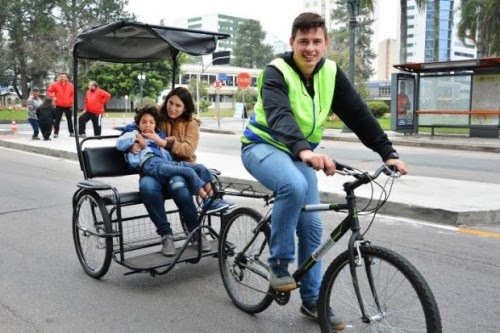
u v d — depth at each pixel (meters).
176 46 4.59
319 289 3.46
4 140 16.09
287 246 3.28
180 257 4.38
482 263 4.88
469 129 18.25
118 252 4.52
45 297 4.20
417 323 2.73
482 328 3.58
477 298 4.08
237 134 21.86
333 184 8.05
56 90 16.42
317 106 3.29
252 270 3.74
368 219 6.52
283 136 2.97
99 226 4.53
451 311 3.85
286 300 3.50
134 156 4.65
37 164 11.95
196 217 4.46
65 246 5.55
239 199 7.85
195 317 3.83
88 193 4.53
